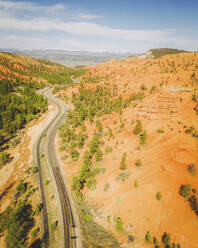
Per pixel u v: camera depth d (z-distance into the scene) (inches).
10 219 1565.0
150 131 2298.2
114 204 1619.1
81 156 2571.4
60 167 2445.9
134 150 2151.8
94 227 1512.1
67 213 1720.0
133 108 3181.6
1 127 3555.6
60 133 3358.8
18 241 1416.1
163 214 1385.3
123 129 2687.0
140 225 1396.4
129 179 1771.7
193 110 2354.8
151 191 1566.2
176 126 2154.3
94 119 3631.9
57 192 1990.7
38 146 3021.7
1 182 2188.7
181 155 1728.6
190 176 1536.7
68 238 1470.2
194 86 3336.6
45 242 1443.2
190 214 1302.9
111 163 2121.1
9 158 2674.7
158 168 1743.4
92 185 1909.4
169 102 2719.0
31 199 1892.2
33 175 2288.4
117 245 1318.9
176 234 1238.9
